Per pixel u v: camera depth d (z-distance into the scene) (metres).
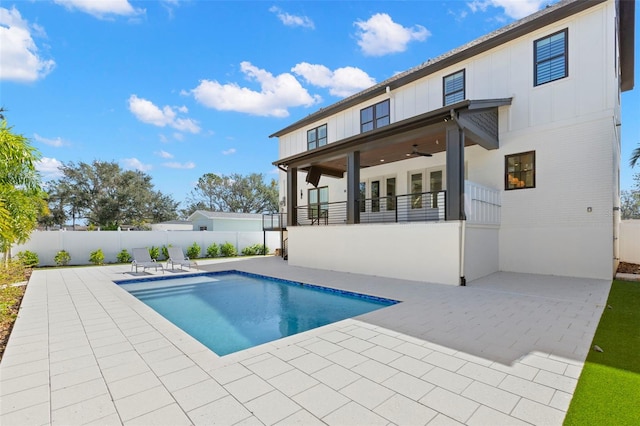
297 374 3.07
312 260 11.85
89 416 2.42
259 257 17.27
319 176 13.70
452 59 10.93
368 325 4.63
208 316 6.43
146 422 2.34
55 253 13.88
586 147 8.55
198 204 43.97
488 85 10.35
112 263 15.06
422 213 12.39
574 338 4.01
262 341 5.04
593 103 8.45
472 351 3.63
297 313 6.58
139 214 31.36
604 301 5.92
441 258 8.04
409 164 12.70
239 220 28.09
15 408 2.54
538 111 9.35
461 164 7.89
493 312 5.29
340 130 15.45
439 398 2.62
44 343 4.05
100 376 3.09
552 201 9.08
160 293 8.60
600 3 8.28
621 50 10.85
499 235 10.02
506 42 9.94
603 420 2.30
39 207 9.13
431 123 8.39
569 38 8.80
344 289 7.69
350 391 2.74
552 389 2.75
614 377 2.96
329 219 15.84
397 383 2.88
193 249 17.00
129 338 4.22
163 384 2.91
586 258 8.55
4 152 5.34
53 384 2.94
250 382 2.92
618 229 10.82
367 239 9.81
